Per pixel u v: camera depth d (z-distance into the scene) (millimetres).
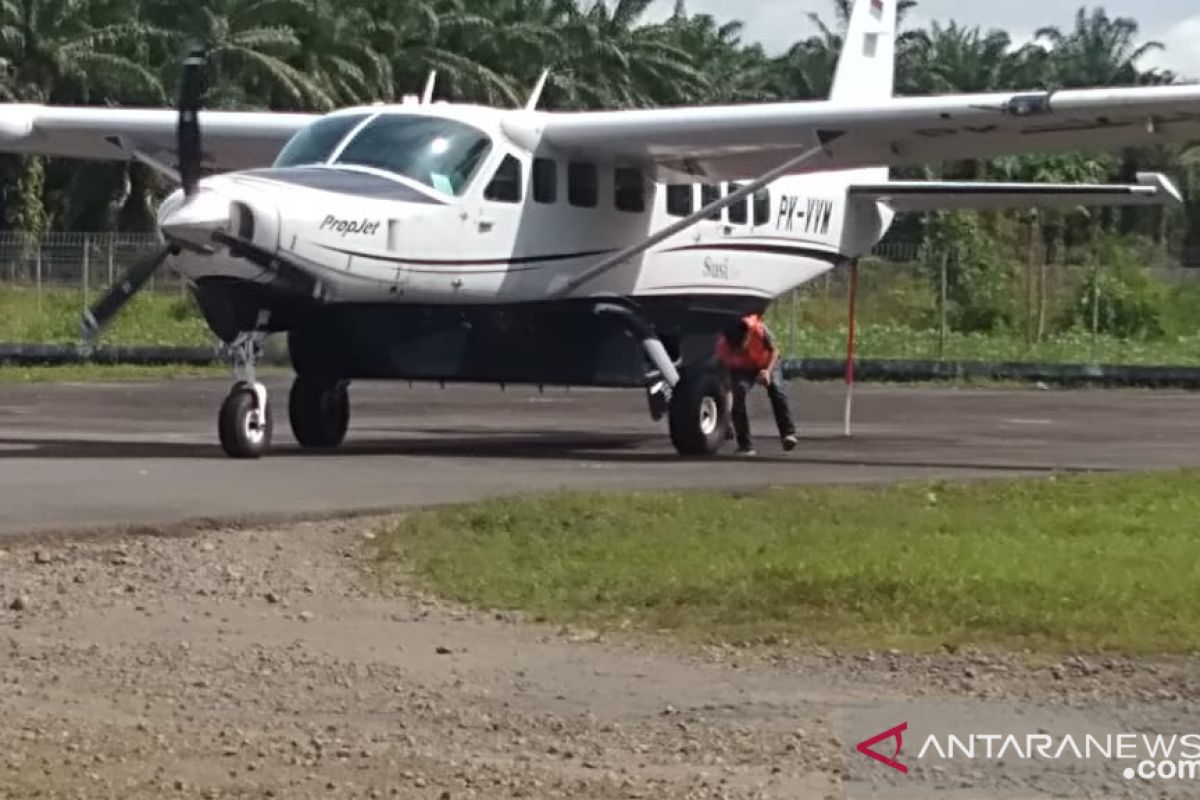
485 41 99188
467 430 37188
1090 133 30812
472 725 12586
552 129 31062
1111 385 56562
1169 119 29797
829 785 11289
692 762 11734
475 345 30734
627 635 15328
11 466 26438
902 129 30469
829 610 15891
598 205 32188
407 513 21250
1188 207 98312
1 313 61906
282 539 19500
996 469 28516
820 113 30547
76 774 11258
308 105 87812
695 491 23562
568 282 31703
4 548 18672
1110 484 24938
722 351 31953
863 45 41406
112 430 34875
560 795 10992
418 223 28844
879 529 20078
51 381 52312
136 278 28172
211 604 16484
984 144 31578
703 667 14273
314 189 27906
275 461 27812
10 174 84312
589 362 32219
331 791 11016
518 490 23781
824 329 66688
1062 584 16547
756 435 36656
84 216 90000
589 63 104312
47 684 13602
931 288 70000
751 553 18312
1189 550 18578
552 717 12812
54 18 84875
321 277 27844
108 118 35094
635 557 18234
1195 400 50031
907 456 31281
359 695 13391
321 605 16516
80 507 21266
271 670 14109
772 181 31875
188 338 62062
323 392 30953
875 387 55969
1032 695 13375
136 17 90688
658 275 33719
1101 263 75188
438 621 15906
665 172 33281
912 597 16141
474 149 30000
